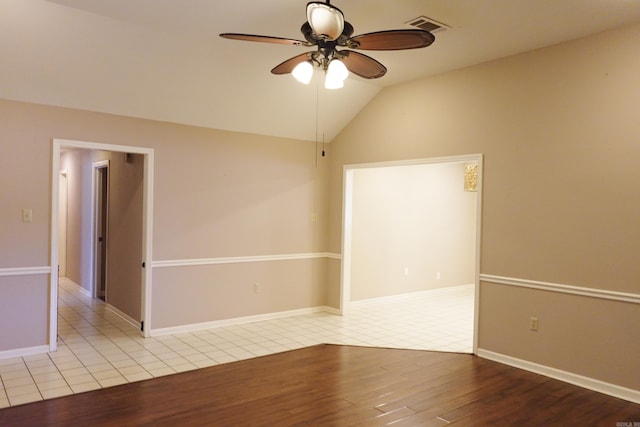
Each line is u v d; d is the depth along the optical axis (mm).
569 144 3797
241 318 5422
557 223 3865
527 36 3727
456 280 7895
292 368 3943
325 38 2465
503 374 3895
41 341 4160
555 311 3863
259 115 5191
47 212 4129
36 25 3406
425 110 4938
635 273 3418
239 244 5375
